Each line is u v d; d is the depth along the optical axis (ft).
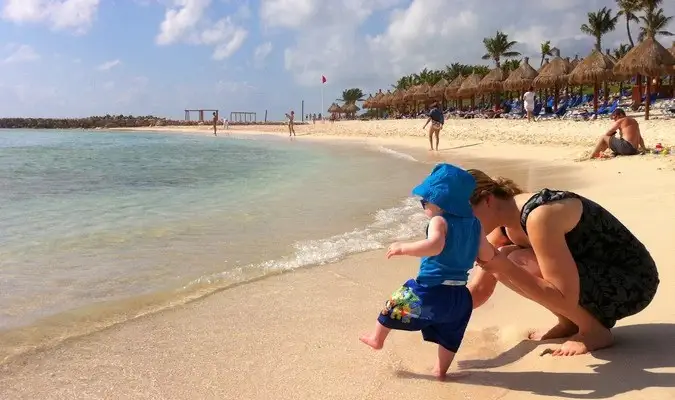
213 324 12.01
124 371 9.77
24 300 13.58
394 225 22.44
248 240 19.92
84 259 17.37
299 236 20.56
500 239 11.46
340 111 296.10
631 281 9.86
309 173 43.11
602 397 8.17
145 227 22.27
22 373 9.70
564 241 9.70
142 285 14.78
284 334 11.41
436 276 9.29
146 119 339.98
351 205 27.37
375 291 14.20
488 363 9.90
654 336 10.23
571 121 88.38
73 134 187.62
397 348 10.70
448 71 280.72
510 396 8.54
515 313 12.35
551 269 9.69
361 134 119.65
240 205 27.68
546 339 10.77
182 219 24.02
